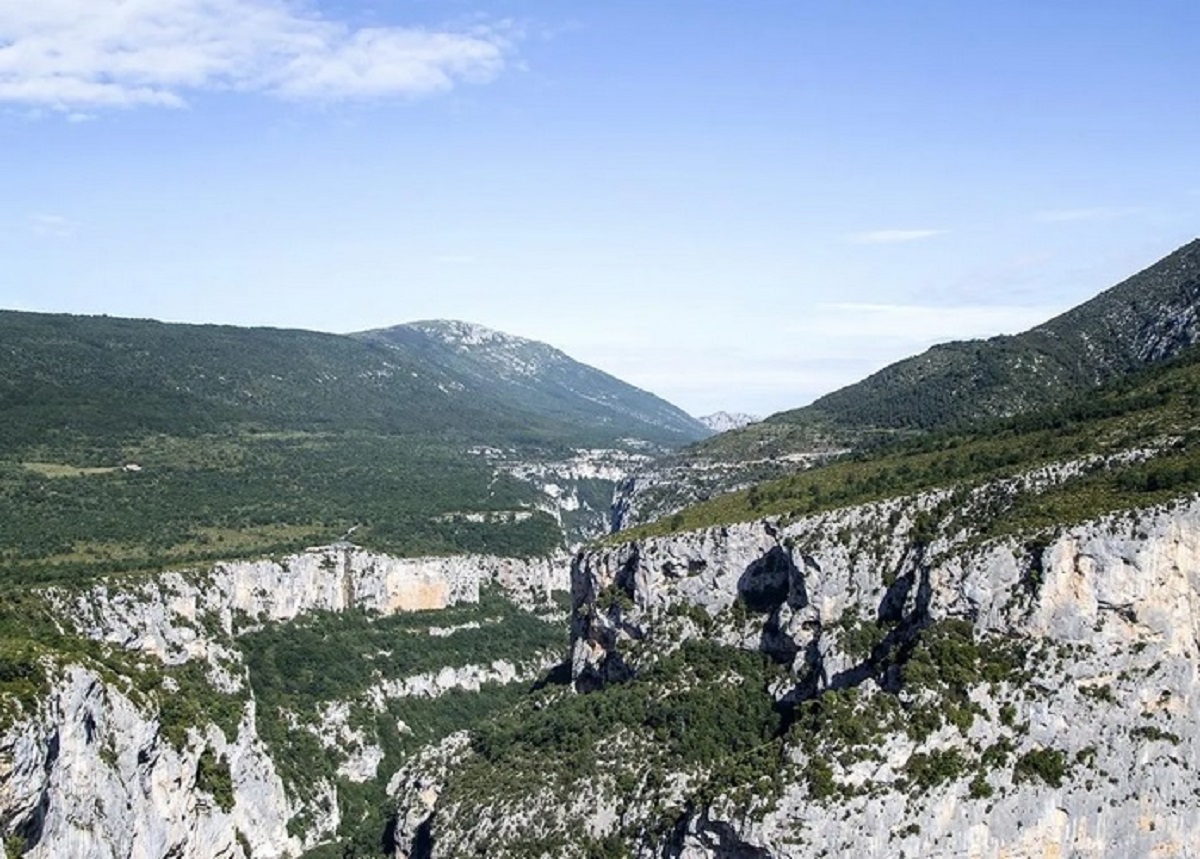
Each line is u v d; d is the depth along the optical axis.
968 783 116.44
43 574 186.25
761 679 152.38
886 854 114.12
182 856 155.38
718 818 118.50
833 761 117.62
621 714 156.12
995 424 191.50
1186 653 122.00
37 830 123.81
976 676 122.12
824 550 149.00
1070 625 122.88
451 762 170.75
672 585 169.12
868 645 140.38
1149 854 118.12
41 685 128.62
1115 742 119.19
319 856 181.75
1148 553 121.62
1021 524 130.88
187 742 160.12
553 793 145.25
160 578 195.88
